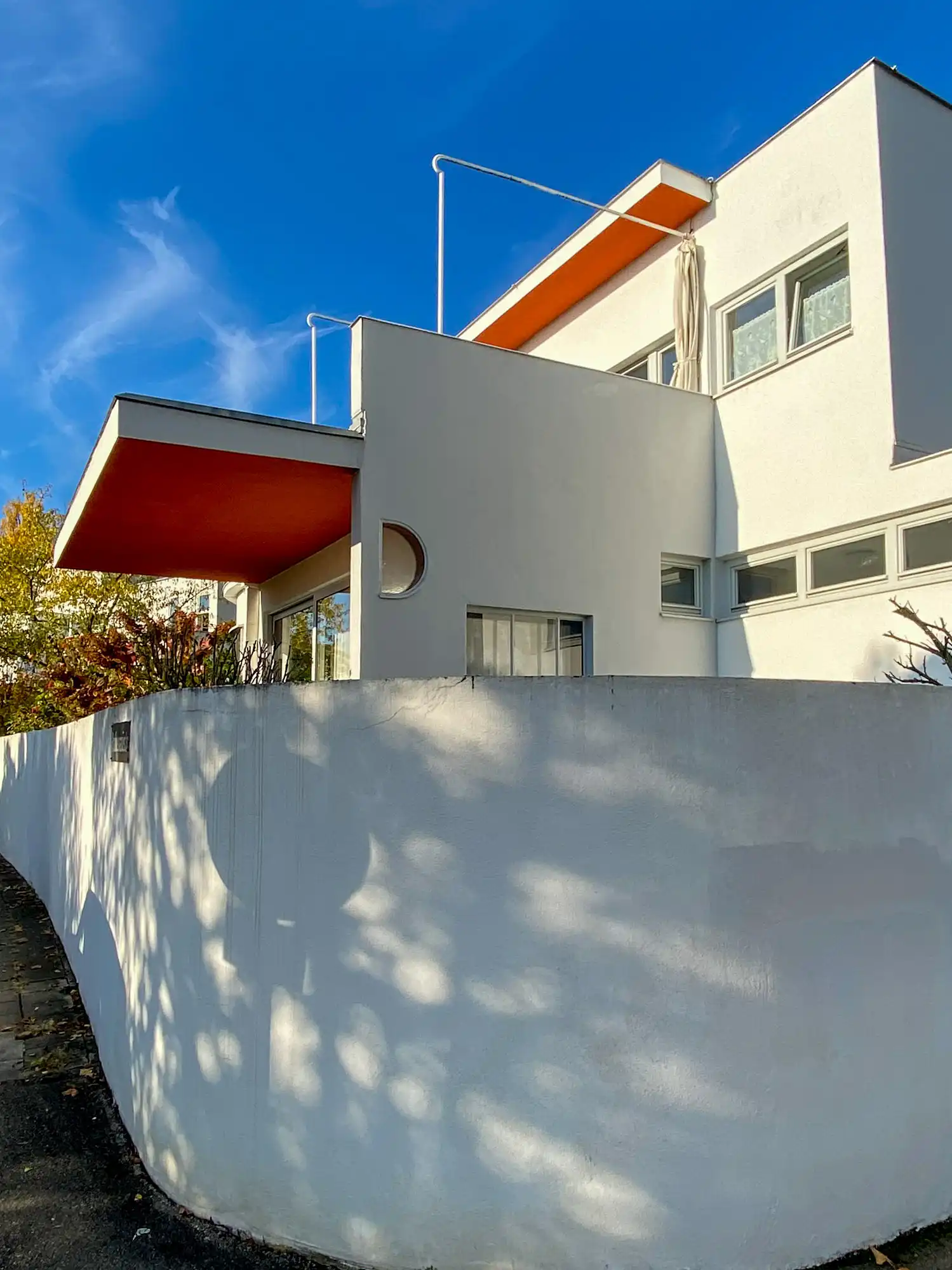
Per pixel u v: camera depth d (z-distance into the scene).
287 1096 3.25
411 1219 3.00
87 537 9.27
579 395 8.13
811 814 3.07
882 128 7.43
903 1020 3.21
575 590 7.95
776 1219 2.93
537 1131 2.90
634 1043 2.88
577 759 2.95
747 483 8.54
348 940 3.16
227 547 9.81
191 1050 3.59
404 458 7.14
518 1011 2.93
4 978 7.16
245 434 6.57
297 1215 3.20
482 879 2.98
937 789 3.36
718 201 9.06
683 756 2.95
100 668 12.74
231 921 3.47
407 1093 3.03
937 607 6.81
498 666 7.63
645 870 2.91
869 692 3.24
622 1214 2.85
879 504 7.25
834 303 7.88
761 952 2.96
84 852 6.61
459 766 3.03
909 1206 3.17
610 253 10.18
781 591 8.31
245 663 8.39
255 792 3.44
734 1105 2.91
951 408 7.63
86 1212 3.54
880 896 3.19
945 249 7.80
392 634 6.98
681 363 9.28
